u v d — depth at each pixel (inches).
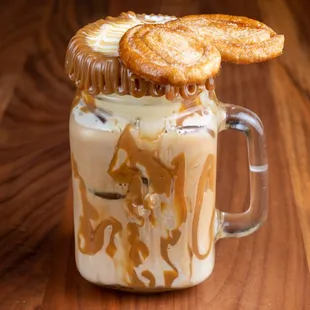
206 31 24.1
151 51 22.6
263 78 35.9
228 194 29.1
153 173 23.8
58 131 32.4
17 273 25.8
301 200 28.7
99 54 23.2
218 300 25.0
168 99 23.0
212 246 25.2
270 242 26.9
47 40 39.1
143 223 24.2
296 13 41.5
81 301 24.9
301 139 31.9
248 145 25.3
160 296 25.1
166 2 42.5
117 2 42.7
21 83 35.5
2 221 27.7
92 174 24.0
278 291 25.2
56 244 26.8
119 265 24.6
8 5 42.9
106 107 23.7
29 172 30.0
